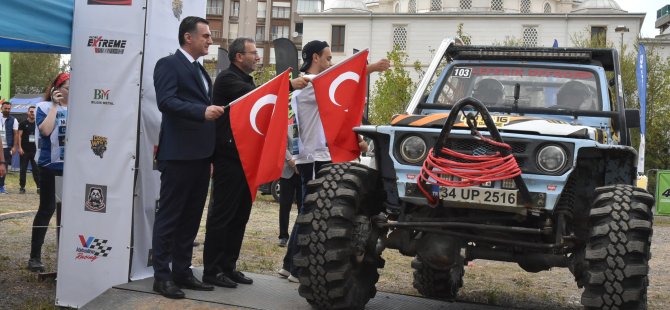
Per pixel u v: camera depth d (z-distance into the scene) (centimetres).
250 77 664
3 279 706
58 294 630
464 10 6888
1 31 572
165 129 595
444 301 689
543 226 525
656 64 3691
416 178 528
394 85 3381
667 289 841
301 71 709
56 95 733
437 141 509
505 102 676
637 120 643
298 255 529
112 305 568
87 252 624
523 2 7038
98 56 621
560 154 506
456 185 507
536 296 770
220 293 608
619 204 493
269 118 612
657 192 2462
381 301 643
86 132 624
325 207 525
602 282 480
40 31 602
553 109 654
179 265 607
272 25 9612
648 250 494
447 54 745
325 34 6844
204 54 610
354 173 542
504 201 503
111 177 618
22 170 1781
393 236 569
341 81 632
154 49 629
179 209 593
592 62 702
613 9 6569
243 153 604
